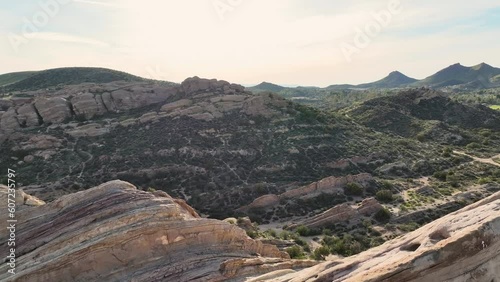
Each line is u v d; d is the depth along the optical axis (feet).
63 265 67.87
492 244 43.68
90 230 73.05
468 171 283.18
